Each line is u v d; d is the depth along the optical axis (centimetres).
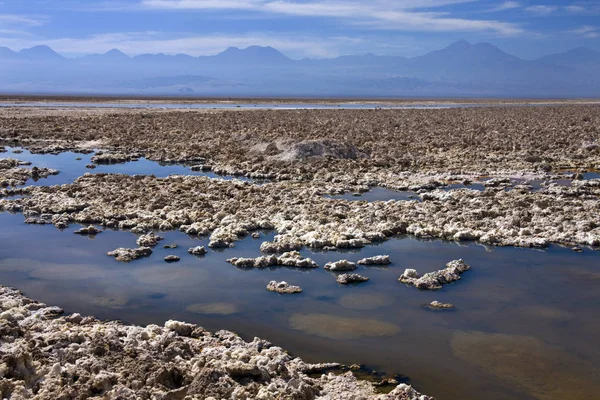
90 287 1312
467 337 1086
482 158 3216
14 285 1318
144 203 2038
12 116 5716
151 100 12744
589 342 1074
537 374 956
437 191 2292
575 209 1995
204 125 4934
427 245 1675
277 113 7100
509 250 1633
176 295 1273
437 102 15325
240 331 1100
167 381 827
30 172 2617
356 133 4372
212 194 2184
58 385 782
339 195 2288
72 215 1892
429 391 898
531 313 1202
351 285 1349
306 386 822
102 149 3556
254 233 1747
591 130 4700
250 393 792
